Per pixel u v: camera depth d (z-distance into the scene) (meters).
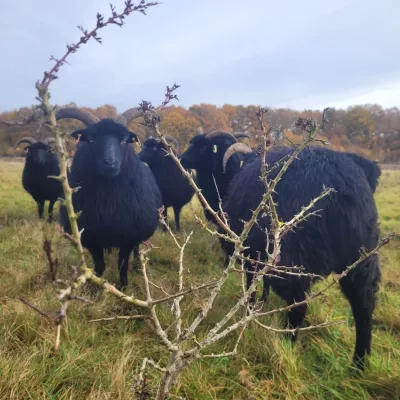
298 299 2.65
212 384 2.46
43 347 2.59
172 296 1.30
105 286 1.00
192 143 6.38
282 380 2.50
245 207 3.29
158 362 2.52
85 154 4.18
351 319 3.66
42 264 4.47
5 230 6.20
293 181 2.74
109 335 3.00
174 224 8.38
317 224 2.57
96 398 2.14
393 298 4.09
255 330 3.02
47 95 0.88
